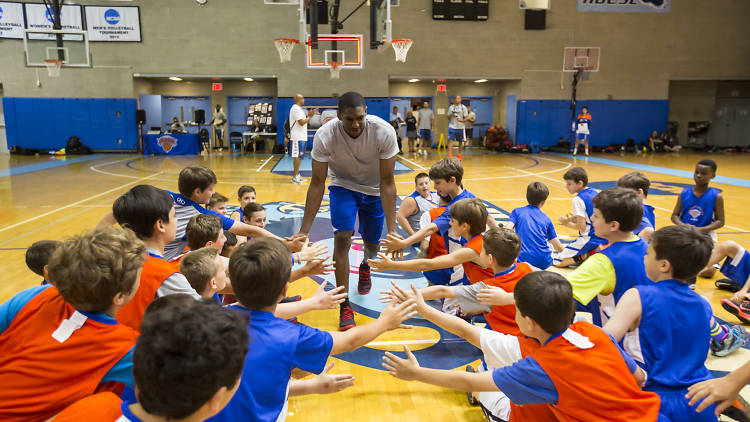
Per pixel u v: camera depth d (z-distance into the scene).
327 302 2.20
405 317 2.04
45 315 1.54
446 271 3.90
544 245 4.18
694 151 20.59
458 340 3.42
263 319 1.69
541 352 1.77
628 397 1.68
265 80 20.23
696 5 19.81
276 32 18.44
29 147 18.14
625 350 2.03
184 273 2.23
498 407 2.24
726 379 1.77
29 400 1.45
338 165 3.63
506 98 21.34
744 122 21.77
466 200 3.15
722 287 4.32
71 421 1.16
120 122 18.28
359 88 18.94
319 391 2.13
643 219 4.04
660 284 2.05
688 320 1.98
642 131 20.55
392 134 3.48
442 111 21.98
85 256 1.45
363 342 1.91
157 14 17.92
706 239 2.00
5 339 1.53
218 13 18.17
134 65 18.06
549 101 19.95
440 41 19.06
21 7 17.14
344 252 3.58
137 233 2.14
